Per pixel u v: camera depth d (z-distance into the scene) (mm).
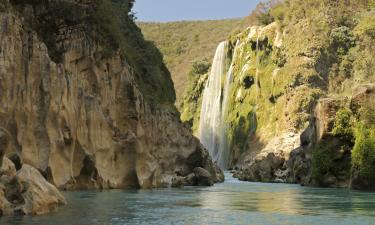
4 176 26844
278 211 33594
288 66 127250
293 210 34438
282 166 87125
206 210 33281
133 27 76062
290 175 82312
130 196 41656
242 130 137000
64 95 43781
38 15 47906
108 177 49312
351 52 122375
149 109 61312
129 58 62188
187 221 27578
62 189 42781
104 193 43312
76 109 45781
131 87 56156
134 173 52062
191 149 70938
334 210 34719
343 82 116000
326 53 124062
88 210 30062
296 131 114438
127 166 51875
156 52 80188
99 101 51031
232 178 96750
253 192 54094
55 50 47375
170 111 70562
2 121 37781
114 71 54719
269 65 137000
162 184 58219
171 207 34375
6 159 27703
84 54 50344
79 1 52562
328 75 122000
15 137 38656
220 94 155500
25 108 39688
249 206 36812
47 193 28516
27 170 28859
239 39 155000
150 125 61094
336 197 47219
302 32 130375
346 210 34781
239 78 146625
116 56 55188
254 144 126812
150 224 25875
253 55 145750
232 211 33062
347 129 66125
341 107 67688
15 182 27031
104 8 56188
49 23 48406
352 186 61594
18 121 39062
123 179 51562
